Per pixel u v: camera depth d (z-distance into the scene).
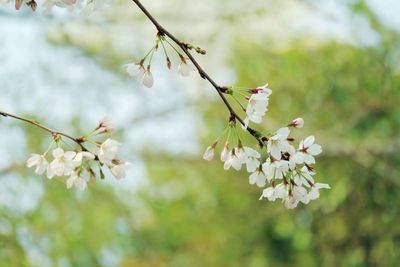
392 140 8.55
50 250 7.85
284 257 9.42
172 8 9.41
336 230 8.78
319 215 8.88
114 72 9.31
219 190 10.34
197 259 10.80
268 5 9.27
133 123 9.73
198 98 9.59
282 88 8.92
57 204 8.23
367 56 8.59
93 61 9.25
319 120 8.84
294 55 8.95
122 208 9.16
